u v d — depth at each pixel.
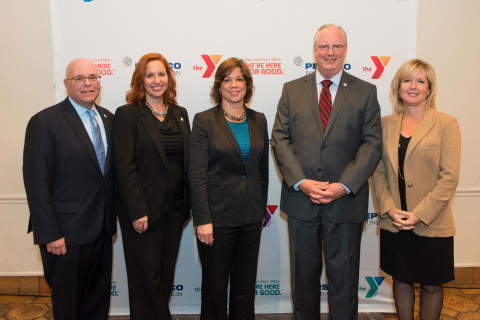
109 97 2.35
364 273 2.54
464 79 2.50
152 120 1.83
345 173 1.77
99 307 1.95
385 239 1.94
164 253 1.93
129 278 1.87
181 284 2.52
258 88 2.39
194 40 2.34
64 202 1.72
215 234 1.85
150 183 1.80
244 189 1.85
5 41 2.39
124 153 1.75
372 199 2.51
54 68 2.31
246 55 2.37
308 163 1.82
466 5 2.44
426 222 1.72
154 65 1.82
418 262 1.83
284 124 1.91
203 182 1.82
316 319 1.97
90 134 1.79
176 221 1.94
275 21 2.34
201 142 1.84
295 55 2.37
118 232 2.48
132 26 2.32
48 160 1.67
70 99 1.78
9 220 2.55
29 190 1.65
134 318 1.85
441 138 1.79
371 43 2.36
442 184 1.73
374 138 1.82
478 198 2.61
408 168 1.81
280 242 2.53
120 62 2.33
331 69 1.80
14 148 2.48
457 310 2.43
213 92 1.94
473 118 2.54
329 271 1.91
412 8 2.35
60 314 1.76
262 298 2.55
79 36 2.30
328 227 1.86
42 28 2.38
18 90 2.43
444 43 2.46
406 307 1.96
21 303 2.55
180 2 2.31
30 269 2.61
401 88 1.85
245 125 1.92
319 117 1.83
